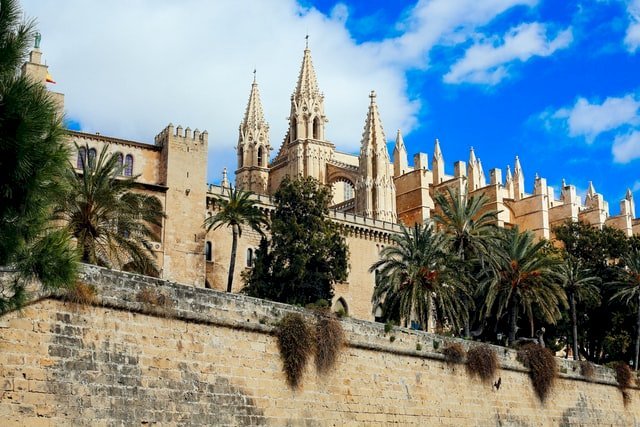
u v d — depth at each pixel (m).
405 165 133.62
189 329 41.56
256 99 141.75
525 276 72.31
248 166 137.62
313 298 75.75
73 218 53.75
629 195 152.12
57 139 25.44
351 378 49.50
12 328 34.81
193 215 81.75
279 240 77.25
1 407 33.75
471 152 142.62
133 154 80.81
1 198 24.75
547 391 64.62
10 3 25.02
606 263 97.81
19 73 25.22
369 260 103.69
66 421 35.56
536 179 134.88
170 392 39.78
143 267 57.72
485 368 59.31
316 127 134.38
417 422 53.06
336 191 136.88
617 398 72.88
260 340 44.78
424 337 55.75
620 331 91.62
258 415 43.41
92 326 37.69
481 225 75.06
